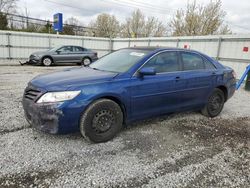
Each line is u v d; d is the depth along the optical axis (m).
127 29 44.28
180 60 4.14
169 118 4.57
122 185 2.33
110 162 2.77
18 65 13.32
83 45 18.42
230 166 2.82
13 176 2.39
